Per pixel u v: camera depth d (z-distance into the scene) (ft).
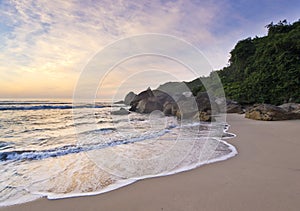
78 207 6.37
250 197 6.58
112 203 6.56
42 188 8.00
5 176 9.41
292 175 8.61
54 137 19.60
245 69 72.95
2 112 46.68
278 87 47.83
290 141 15.93
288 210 5.71
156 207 6.18
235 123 27.61
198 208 6.00
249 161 10.78
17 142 17.54
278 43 52.70
